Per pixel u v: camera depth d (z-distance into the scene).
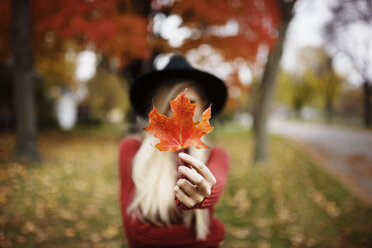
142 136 1.32
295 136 16.94
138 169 1.07
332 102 31.91
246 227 3.70
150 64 8.37
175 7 6.17
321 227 3.76
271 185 5.37
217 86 1.11
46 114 14.71
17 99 5.61
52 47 6.70
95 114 21.17
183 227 1.01
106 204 4.16
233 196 4.77
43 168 5.39
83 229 3.35
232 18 5.72
